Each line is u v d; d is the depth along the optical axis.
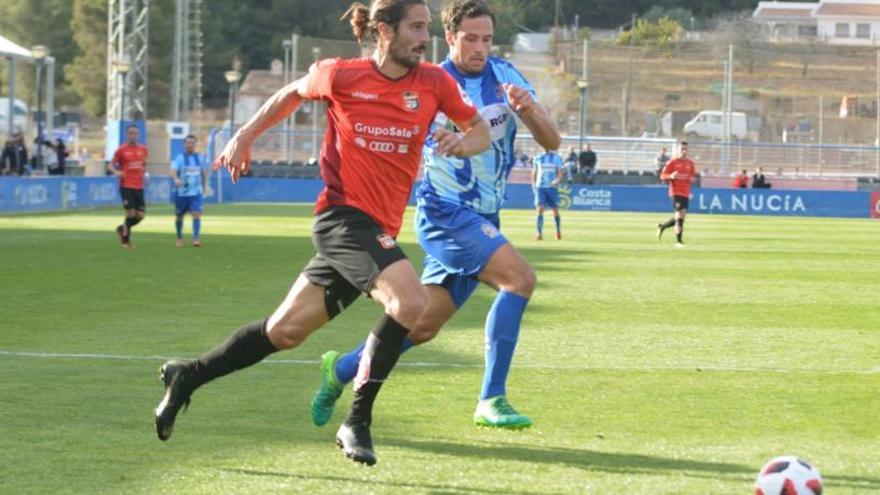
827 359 18.41
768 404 14.80
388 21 11.14
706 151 99.69
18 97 138.25
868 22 165.88
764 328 22.09
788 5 168.62
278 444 12.25
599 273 33.31
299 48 107.75
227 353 11.50
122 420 13.27
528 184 80.44
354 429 11.13
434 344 19.27
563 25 149.50
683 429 13.31
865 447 12.47
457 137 11.66
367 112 11.26
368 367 11.04
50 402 14.22
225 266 33.75
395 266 11.07
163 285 28.47
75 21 132.25
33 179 61.62
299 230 50.59
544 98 114.44
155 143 81.69
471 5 13.65
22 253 37.16
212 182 80.88
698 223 64.62
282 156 94.19
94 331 20.61
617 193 78.81
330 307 11.50
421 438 12.67
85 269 32.19
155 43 120.94
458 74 13.80
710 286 30.00
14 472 11.01
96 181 69.25
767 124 113.94
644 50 118.00
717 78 119.44
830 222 68.25
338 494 10.44
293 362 17.33
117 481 10.75
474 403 14.54
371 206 11.36
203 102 126.12
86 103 132.75
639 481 10.99
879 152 98.12
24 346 18.75
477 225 13.27
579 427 13.34
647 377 16.61
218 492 10.45
